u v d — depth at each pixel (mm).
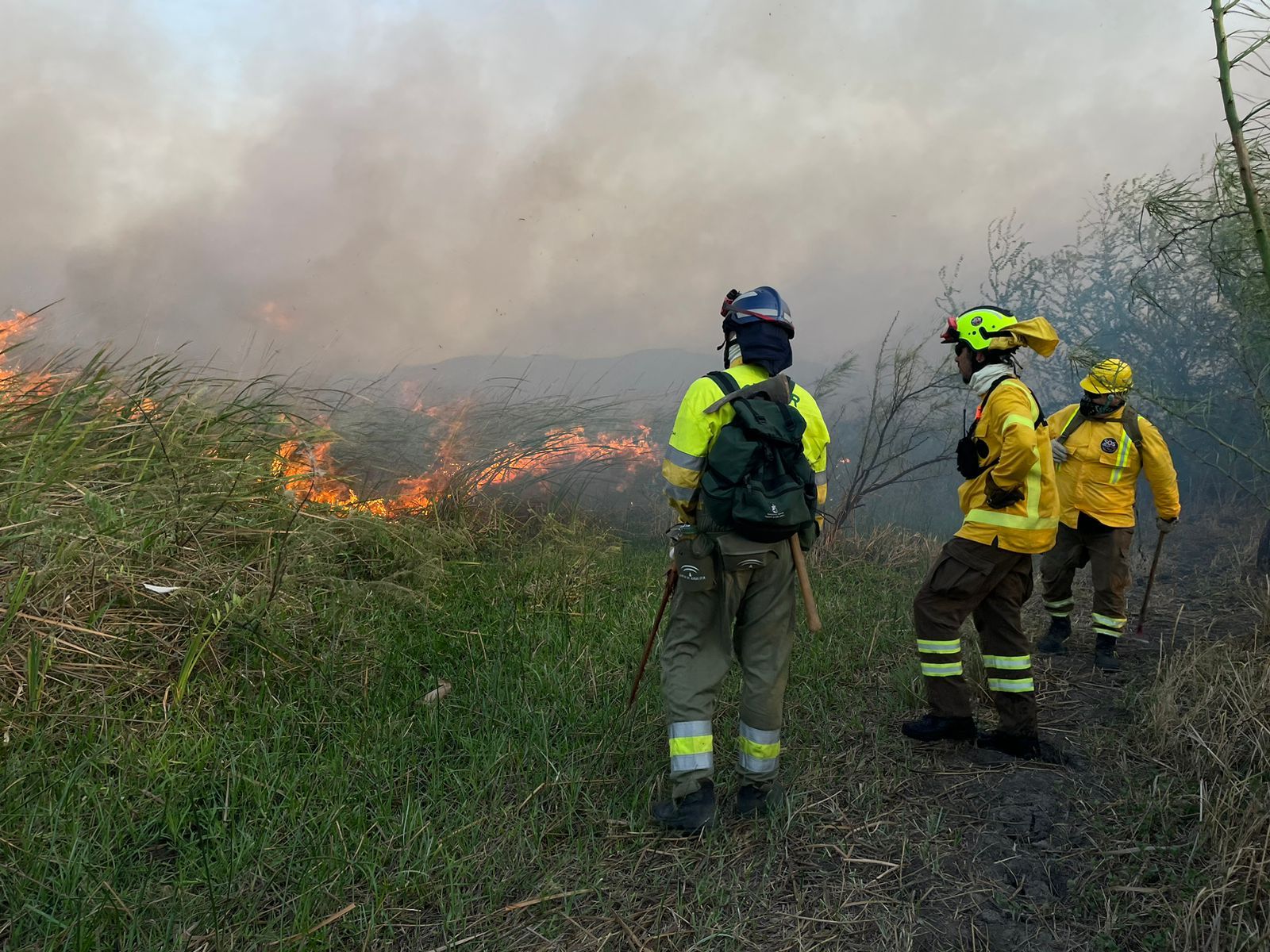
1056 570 4828
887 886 2516
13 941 2027
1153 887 2410
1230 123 2303
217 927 2092
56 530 3381
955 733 3475
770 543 2723
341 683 3621
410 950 2180
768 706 2844
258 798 2656
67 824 2420
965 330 3494
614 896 2430
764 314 2902
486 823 2727
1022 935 2281
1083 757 3348
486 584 5281
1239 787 2646
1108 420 4625
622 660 4211
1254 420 7816
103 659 3287
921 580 6797
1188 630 5254
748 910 2391
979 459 3371
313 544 4629
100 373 4418
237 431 4914
